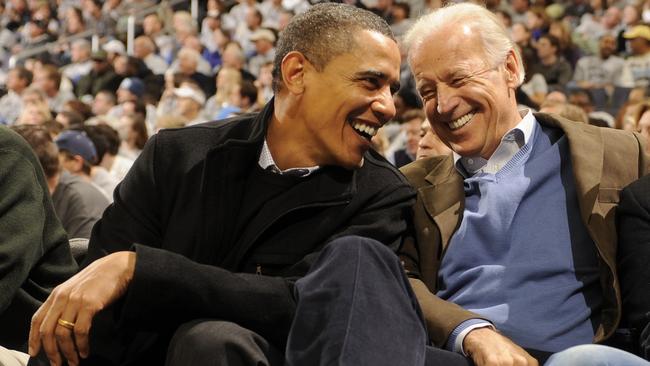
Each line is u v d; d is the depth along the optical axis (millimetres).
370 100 2143
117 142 5277
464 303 2283
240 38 12055
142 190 2205
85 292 1837
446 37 2389
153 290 1879
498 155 2420
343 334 1718
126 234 2191
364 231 2195
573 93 7898
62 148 4965
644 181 2297
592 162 2334
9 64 13867
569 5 11547
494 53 2387
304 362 1742
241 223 2162
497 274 2279
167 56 12320
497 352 1927
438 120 2426
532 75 8875
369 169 2287
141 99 9320
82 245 2740
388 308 1776
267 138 2225
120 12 13539
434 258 2371
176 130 2266
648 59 9289
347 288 1770
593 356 1787
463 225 2367
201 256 2152
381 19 2217
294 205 2162
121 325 1921
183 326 1878
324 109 2146
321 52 2143
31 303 2453
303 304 1787
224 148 2166
